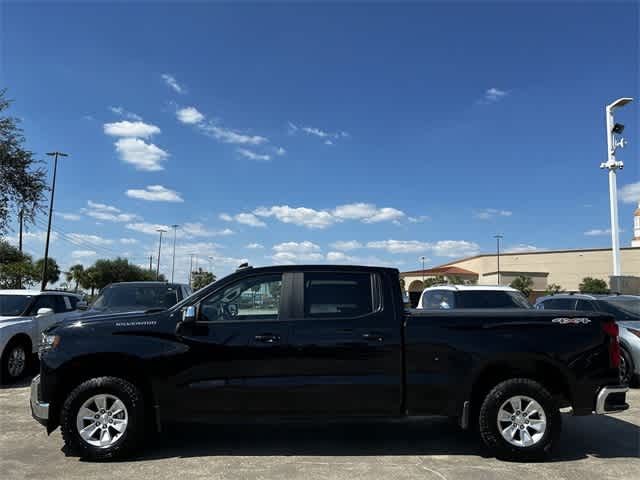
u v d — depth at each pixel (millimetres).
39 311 10305
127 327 5496
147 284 11891
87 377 5566
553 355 5430
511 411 5426
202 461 5332
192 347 5395
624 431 6531
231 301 5668
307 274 5734
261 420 5391
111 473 4984
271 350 5391
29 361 10422
